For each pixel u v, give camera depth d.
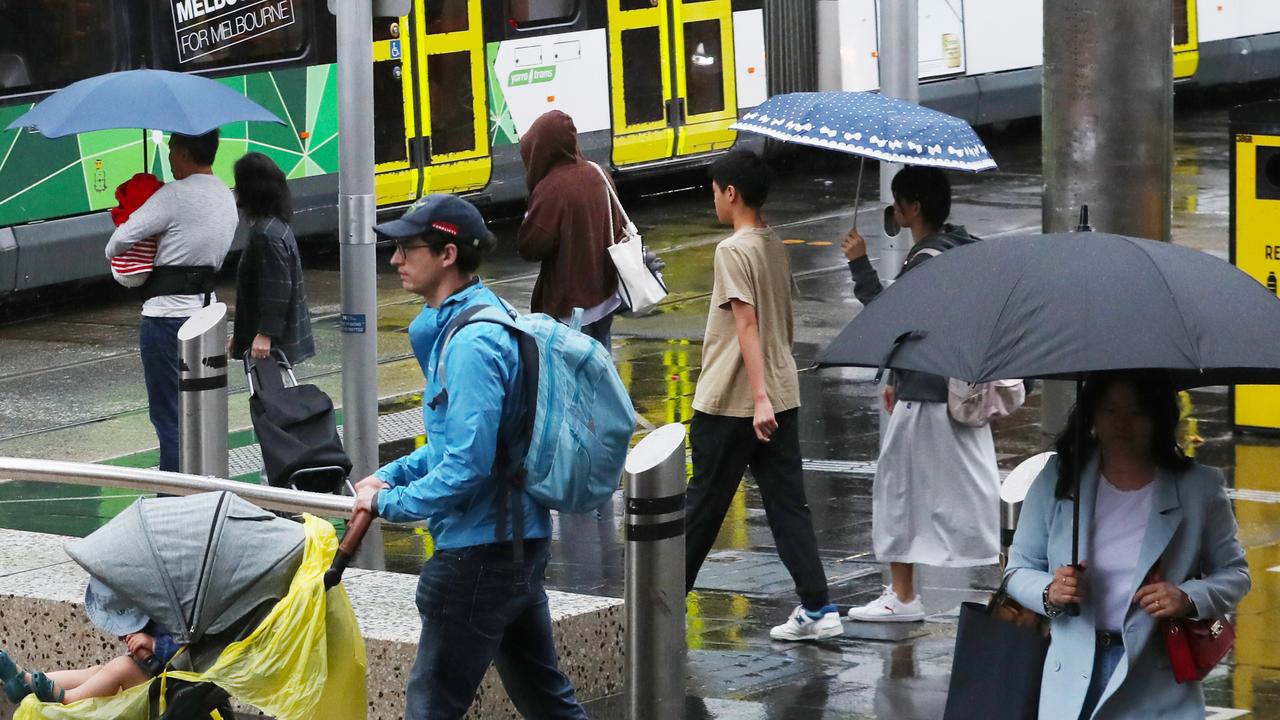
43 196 51.06
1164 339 12.93
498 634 16.80
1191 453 34.12
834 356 13.99
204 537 16.22
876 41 75.81
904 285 14.11
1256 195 36.22
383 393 41.50
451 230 16.66
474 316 16.28
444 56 62.41
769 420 22.98
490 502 16.52
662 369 43.47
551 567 28.17
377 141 60.41
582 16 66.56
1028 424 37.12
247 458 35.94
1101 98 29.95
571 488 16.55
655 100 69.25
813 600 23.81
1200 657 14.20
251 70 56.84
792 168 79.62
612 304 31.27
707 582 26.94
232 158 56.44
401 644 20.19
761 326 23.42
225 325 27.42
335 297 54.75
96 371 45.12
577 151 31.23
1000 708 14.74
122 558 16.14
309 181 58.75
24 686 16.88
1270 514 29.72
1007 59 82.50
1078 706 14.27
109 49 53.03
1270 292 13.71
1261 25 91.50
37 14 51.16
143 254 30.23
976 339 13.30
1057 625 14.51
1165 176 30.31
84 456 36.47
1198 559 14.33
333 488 29.41
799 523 23.78
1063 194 30.55
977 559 23.80
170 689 16.34
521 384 16.36
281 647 16.14
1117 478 14.50
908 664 22.83
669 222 67.56
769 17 73.06
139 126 29.58
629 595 17.50
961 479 23.62
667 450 17.39
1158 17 29.84
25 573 23.62
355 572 23.44
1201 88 96.50
